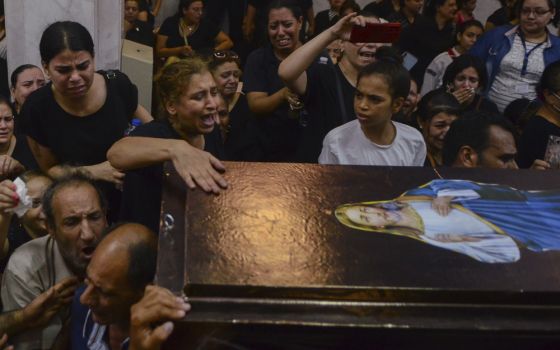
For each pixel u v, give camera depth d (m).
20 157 3.85
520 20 5.10
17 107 4.41
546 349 1.68
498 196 2.02
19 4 4.50
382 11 6.21
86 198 2.58
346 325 1.59
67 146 3.32
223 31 6.92
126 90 3.47
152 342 1.60
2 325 2.54
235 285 1.62
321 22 6.47
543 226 1.88
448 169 2.17
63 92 3.21
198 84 2.60
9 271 2.71
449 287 1.64
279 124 3.93
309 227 1.82
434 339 1.67
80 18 4.48
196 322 1.59
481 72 4.61
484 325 1.61
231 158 4.07
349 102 3.52
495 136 2.76
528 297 1.64
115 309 2.12
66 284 2.56
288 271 1.67
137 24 5.83
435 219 1.89
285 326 1.59
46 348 2.61
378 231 1.83
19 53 4.58
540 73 5.06
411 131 3.29
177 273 1.73
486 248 1.78
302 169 2.09
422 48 5.97
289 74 3.28
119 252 2.08
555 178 2.15
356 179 2.08
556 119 3.77
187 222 1.83
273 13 4.04
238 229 1.81
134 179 2.60
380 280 1.65
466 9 6.46
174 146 2.18
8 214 2.82
